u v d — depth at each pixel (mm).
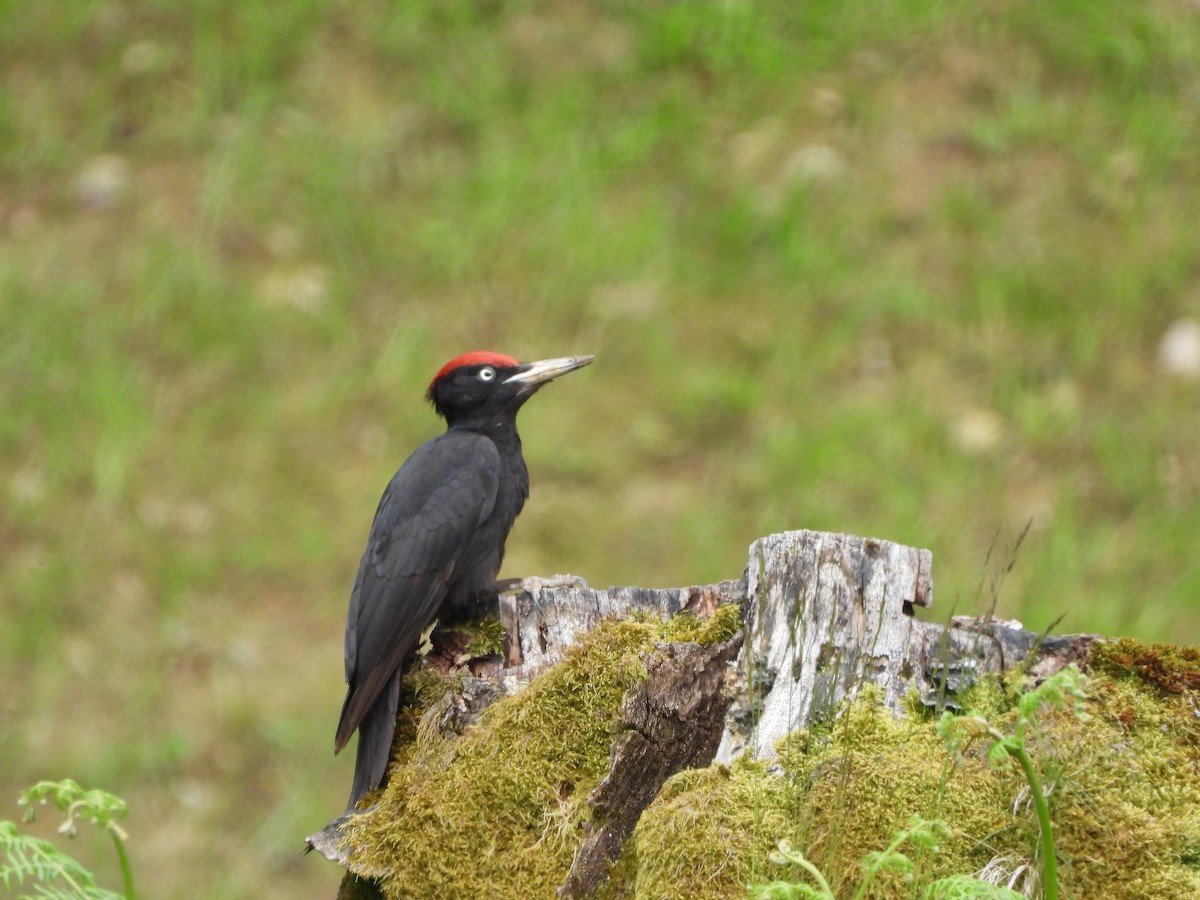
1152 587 12688
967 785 5070
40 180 17406
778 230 15914
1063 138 16391
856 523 13484
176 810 11984
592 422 14594
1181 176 15938
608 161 16828
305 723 12555
